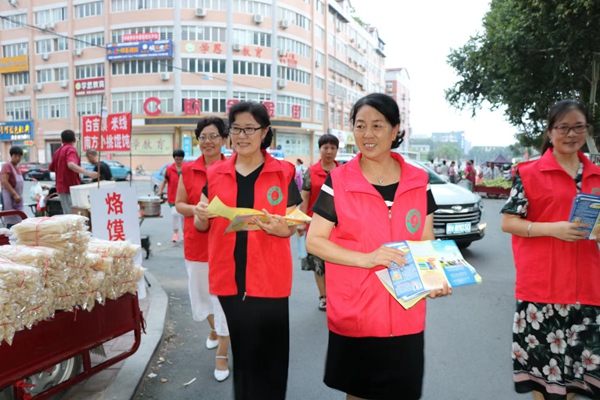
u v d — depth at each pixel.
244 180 2.79
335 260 1.94
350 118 2.11
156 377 3.47
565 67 15.19
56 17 36.75
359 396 2.08
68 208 6.87
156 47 33.62
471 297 5.55
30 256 2.41
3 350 2.32
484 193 21.38
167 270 6.82
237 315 2.75
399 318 1.98
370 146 1.98
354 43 51.12
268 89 36.81
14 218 7.24
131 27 34.34
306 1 39.75
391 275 1.84
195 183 3.64
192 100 34.09
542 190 2.54
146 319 4.42
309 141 42.16
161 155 35.44
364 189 1.96
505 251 8.24
